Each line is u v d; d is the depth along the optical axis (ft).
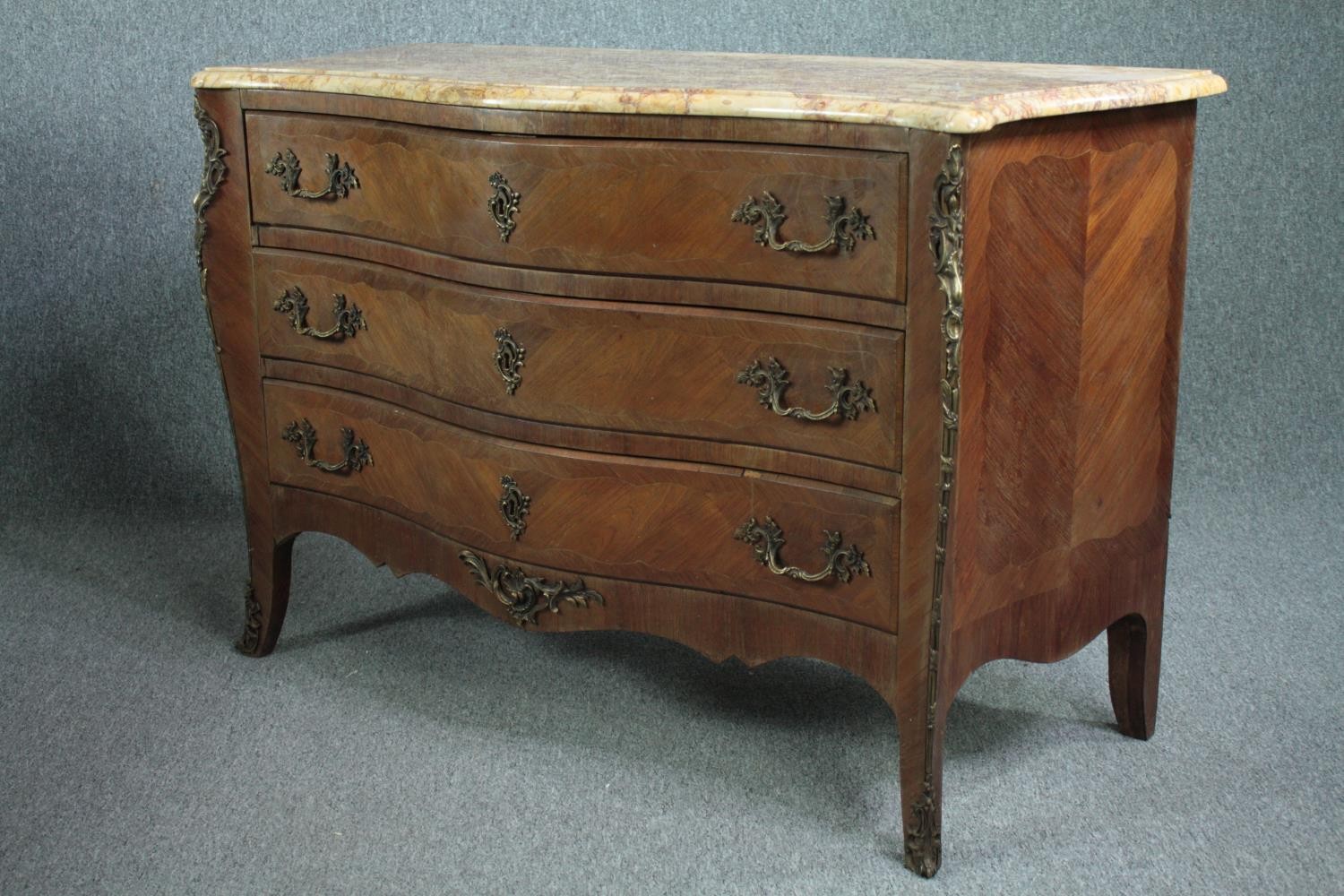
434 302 7.32
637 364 6.78
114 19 10.14
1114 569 7.27
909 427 6.15
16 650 8.87
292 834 7.04
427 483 7.73
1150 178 6.75
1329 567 9.74
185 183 10.44
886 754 7.73
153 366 10.80
